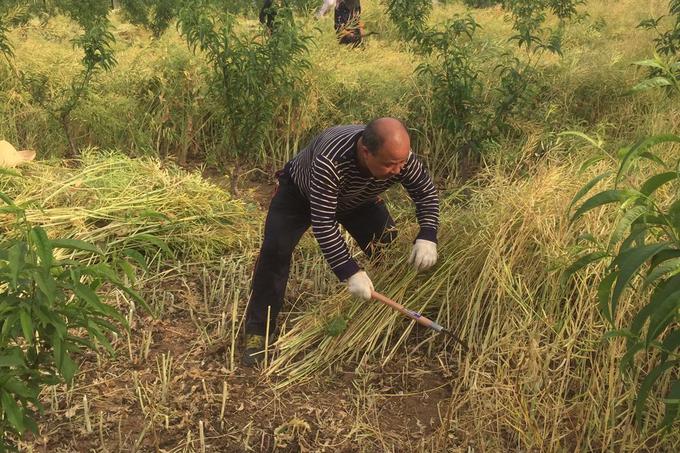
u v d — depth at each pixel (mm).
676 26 6668
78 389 3451
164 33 9406
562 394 3316
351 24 8234
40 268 1925
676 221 2076
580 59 7254
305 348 3787
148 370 3631
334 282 4340
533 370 3283
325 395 3486
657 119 5910
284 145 6664
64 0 9391
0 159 3561
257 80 5602
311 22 7254
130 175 5328
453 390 3438
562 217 3857
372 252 3984
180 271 4547
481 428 3156
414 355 3764
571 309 3570
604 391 3197
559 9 7289
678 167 2188
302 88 6457
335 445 3158
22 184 5121
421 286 3910
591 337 3416
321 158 3146
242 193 6168
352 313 3838
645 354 3289
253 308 3719
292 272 4547
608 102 6656
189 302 4230
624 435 3010
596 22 9625
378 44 8672
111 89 7105
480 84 5883
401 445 3162
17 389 2012
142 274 4488
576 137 5762
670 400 2156
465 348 3633
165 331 3977
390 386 3543
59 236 4629
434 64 6945
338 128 3303
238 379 3584
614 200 2115
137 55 7477
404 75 7141
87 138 6887
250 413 3352
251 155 6535
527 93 5957
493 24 9391
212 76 6645
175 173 5617
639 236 2148
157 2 9758
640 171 4113
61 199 5035
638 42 8250
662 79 2139
